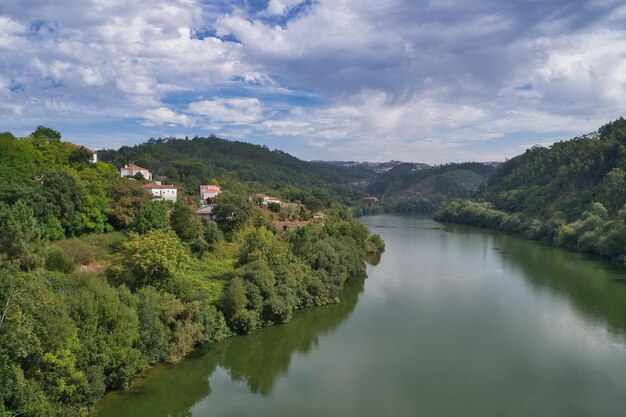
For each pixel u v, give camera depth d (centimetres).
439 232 19938
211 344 6047
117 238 7625
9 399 3406
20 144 8650
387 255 13600
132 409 4591
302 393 5028
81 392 4072
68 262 5769
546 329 6950
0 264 3809
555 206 18938
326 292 8206
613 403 4838
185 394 4978
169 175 19725
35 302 3700
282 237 10081
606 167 19075
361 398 4928
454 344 6381
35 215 6750
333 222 13250
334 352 6112
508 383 5272
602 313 7688
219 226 9794
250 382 5275
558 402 4866
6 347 3372
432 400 4903
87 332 4316
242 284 6669
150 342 5112
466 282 9956
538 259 12738
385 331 6881
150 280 5800
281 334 6706
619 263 11894
